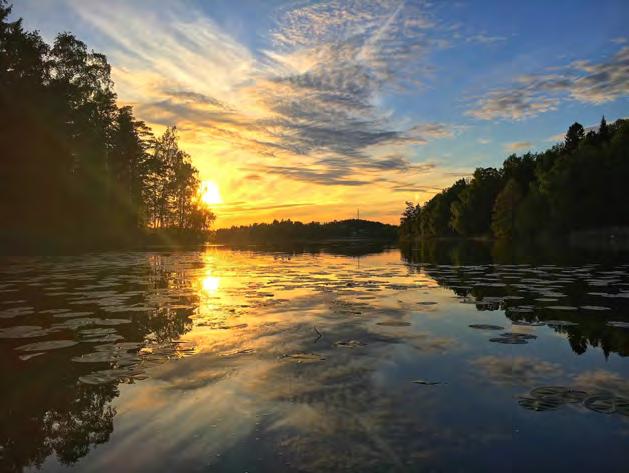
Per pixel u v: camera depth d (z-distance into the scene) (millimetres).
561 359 5207
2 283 12906
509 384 4395
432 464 2920
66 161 32438
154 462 2988
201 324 7281
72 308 8789
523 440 3236
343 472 2826
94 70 37719
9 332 6797
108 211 39062
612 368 4867
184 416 3723
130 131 46000
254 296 10297
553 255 25047
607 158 45969
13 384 4539
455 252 32500
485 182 71500
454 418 3621
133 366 5094
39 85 31656
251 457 3031
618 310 8141
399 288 11523
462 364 5055
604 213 45031
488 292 10484
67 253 30219
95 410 3877
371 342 6066
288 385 4418
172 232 60375
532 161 67375
